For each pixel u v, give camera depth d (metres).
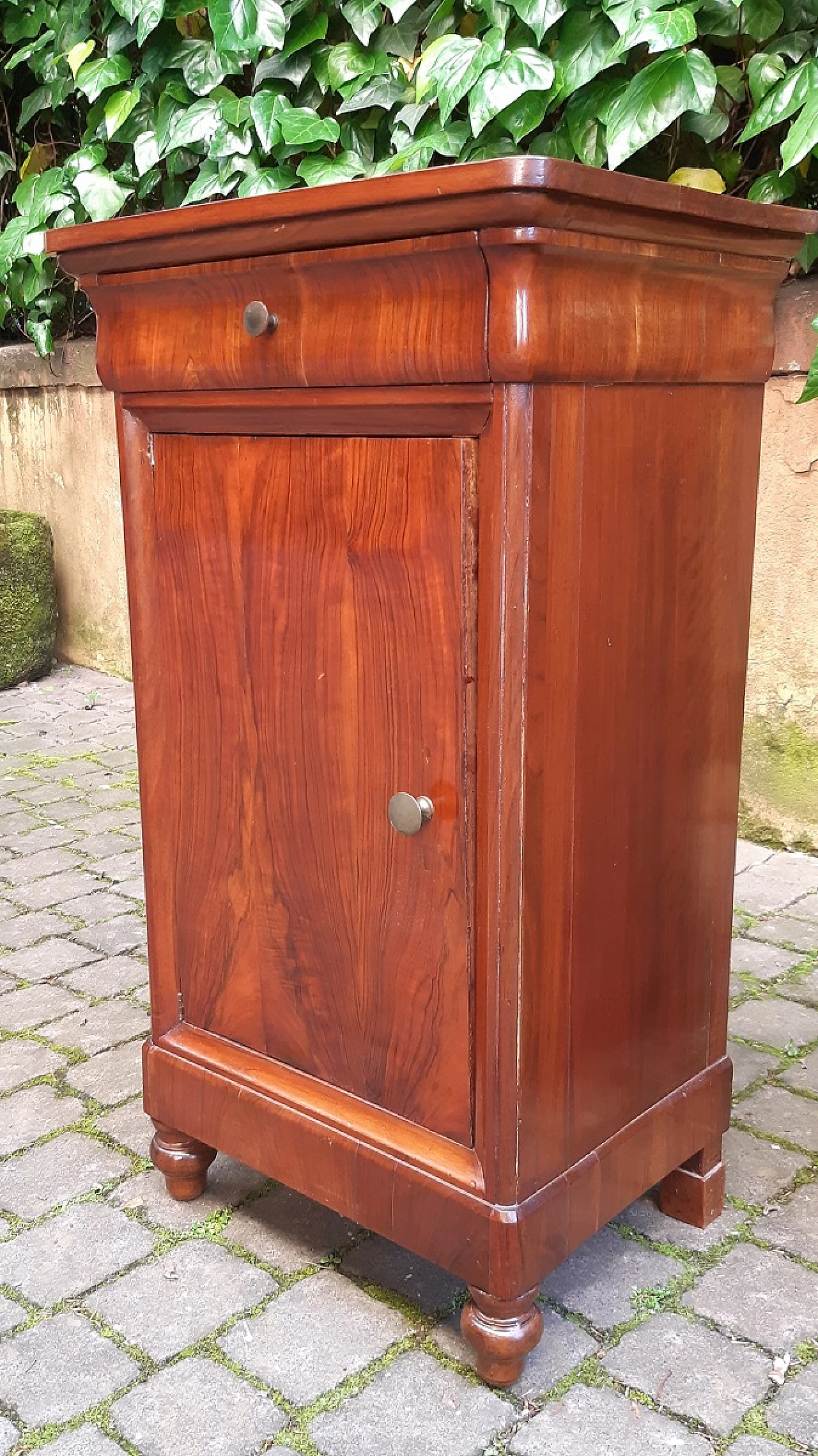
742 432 1.40
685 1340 1.40
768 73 2.49
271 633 1.36
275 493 1.32
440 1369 1.36
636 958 1.39
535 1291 1.30
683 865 1.44
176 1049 1.60
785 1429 1.27
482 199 1.01
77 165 3.70
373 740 1.29
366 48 2.98
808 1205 1.64
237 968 1.52
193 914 1.56
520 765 1.17
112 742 3.76
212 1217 1.64
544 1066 1.27
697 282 1.26
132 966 2.36
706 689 1.42
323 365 1.21
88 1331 1.43
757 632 2.77
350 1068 1.42
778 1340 1.40
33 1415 1.31
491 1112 1.25
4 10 4.17
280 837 1.42
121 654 4.41
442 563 1.18
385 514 1.22
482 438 1.12
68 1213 1.65
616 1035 1.38
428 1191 1.32
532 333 1.06
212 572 1.41
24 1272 1.53
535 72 2.39
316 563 1.29
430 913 1.28
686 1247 1.56
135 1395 1.33
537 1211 1.28
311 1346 1.40
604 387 1.17
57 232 1.40
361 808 1.32
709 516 1.36
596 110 2.60
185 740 1.50
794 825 2.81
